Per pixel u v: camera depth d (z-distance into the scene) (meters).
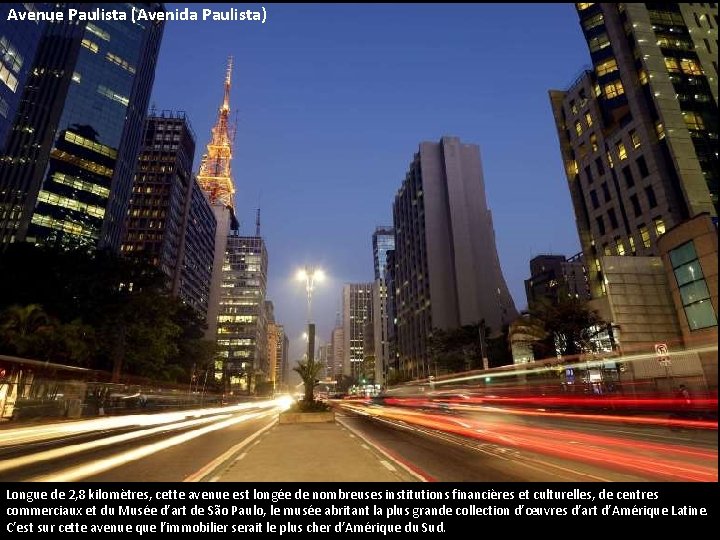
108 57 106.25
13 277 39.56
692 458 10.77
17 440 17.48
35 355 33.28
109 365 54.25
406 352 130.12
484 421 24.64
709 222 31.98
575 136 67.75
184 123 136.88
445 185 121.19
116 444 15.36
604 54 61.34
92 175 97.69
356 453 11.60
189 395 82.88
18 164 90.25
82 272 43.25
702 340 31.59
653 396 31.19
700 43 58.53
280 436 16.38
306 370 26.72
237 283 198.00
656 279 40.66
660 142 52.72
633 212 54.81
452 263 113.94
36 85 96.50
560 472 9.27
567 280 95.69
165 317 49.53
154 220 122.88
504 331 67.62
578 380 40.69
